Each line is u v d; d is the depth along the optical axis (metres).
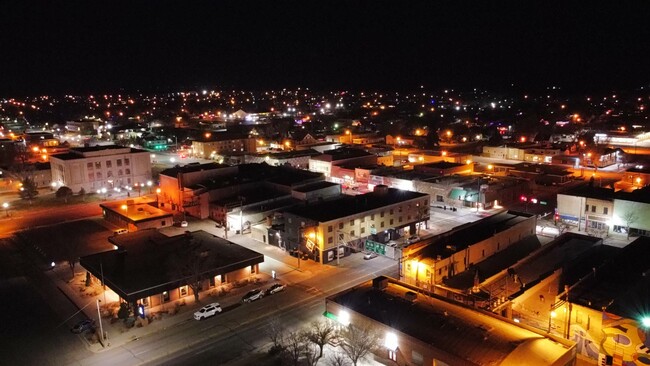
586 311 44.31
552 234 81.75
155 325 52.97
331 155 131.00
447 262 59.31
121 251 66.50
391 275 65.12
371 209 76.19
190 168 106.75
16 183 121.62
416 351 40.91
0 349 48.84
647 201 78.00
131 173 123.38
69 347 49.06
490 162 148.75
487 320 43.88
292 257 73.00
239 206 89.81
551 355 38.06
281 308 56.47
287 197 94.56
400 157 155.38
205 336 50.59
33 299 59.94
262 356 46.59
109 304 58.06
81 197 111.62
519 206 99.69
